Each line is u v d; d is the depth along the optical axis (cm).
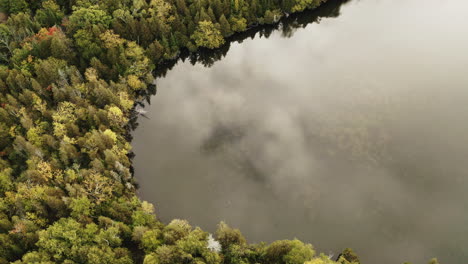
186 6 12912
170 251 6675
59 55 11094
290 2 13338
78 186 8006
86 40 11344
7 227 7462
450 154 9719
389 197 8956
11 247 7019
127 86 11338
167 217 8850
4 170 8531
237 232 7375
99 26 11631
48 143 9144
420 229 8344
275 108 11494
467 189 9006
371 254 8006
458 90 11150
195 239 6925
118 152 9256
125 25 12256
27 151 8944
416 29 13412
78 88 10338
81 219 7469
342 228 8481
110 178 8369
